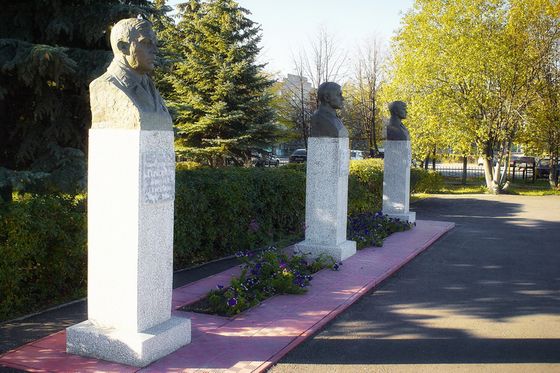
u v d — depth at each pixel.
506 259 10.08
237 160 22.34
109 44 9.16
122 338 4.60
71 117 8.89
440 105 22.73
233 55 21.98
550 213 17.48
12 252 5.94
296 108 32.75
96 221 4.78
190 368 4.58
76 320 5.95
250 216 10.53
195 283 7.61
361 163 18.03
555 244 11.73
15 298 6.12
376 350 5.34
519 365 5.03
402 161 13.66
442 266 9.40
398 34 24.98
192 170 10.13
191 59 21.61
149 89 4.92
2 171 6.73
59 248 6.65
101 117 4.74
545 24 23.42
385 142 13.87
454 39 22.50
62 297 6.84
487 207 19.16
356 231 11.30
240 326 5.77
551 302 7.20
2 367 4.53
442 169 42.91
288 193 11.66
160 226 4.86
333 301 6.83
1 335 5.43
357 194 15.13
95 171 4.77
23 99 8.80
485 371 4.88
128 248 4.63
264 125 21.92
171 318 5.16
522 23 22.86
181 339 5.05
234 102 21.88
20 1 8.63
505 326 6.18
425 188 23.78
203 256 9.50
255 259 7.90
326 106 9.23
